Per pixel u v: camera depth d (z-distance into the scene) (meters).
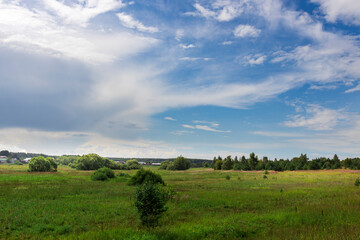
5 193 24.02
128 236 10.47
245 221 13.36
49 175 53.88
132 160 125.69
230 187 34.72
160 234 10.84
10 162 167.88
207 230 11.45
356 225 11.99
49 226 12.43
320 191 27.47
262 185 36.91
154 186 13.36
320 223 12.89
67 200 20.80
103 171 47.75
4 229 11.98
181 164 112.75
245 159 103.50
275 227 12.36
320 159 95.81
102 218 14.71
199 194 25.95
